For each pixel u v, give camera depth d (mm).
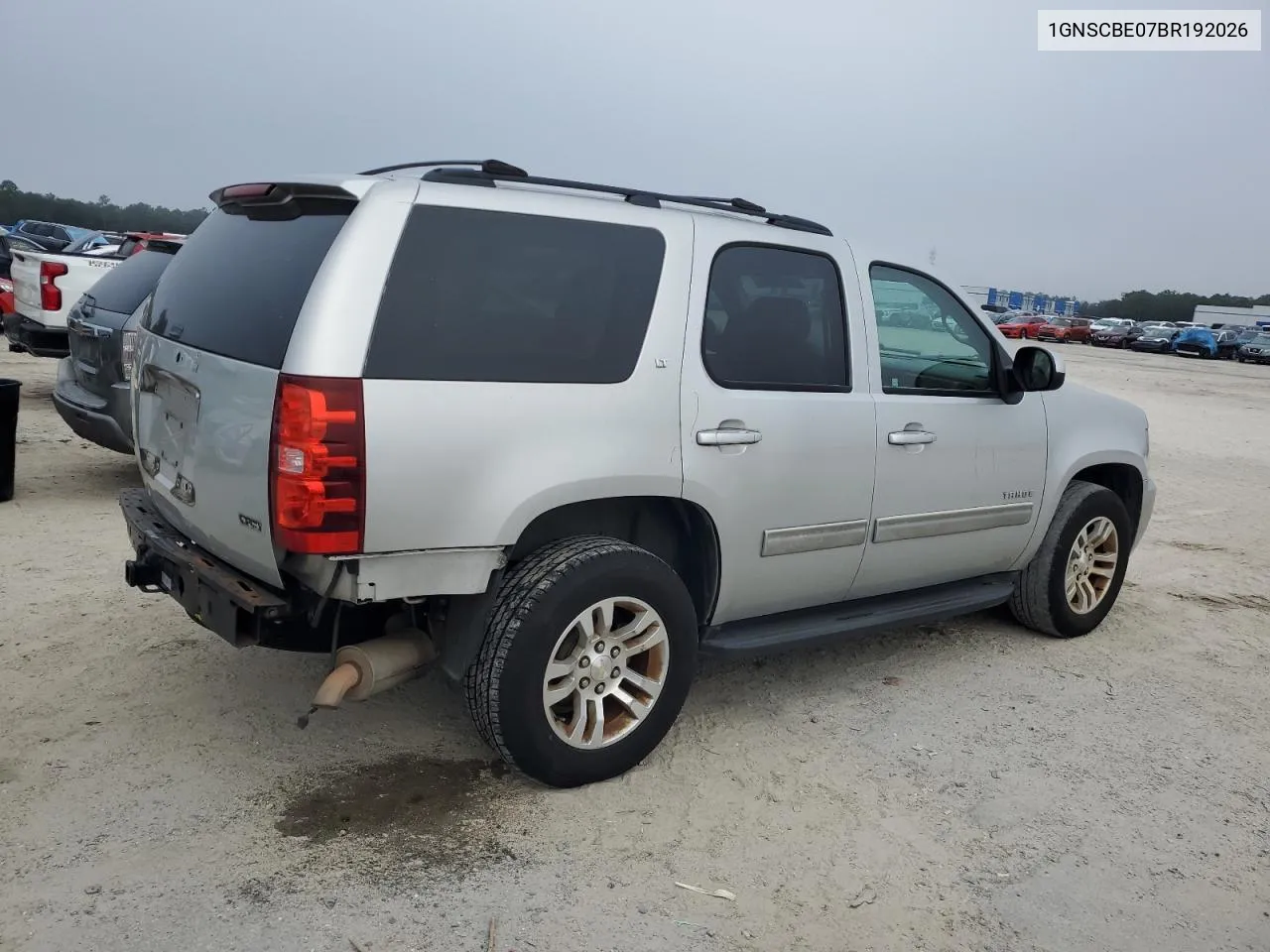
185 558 3297
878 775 3643
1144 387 23906
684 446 3480
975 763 3799
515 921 2699
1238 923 2922
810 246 3992
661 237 3520
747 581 3811
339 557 2865
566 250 3291
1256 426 16594
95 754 3418
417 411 2906
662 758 3668
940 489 4379
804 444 3820
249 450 2916
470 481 3016
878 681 4551
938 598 4656
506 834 3104
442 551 3018
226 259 3408
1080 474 5566
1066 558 5070
